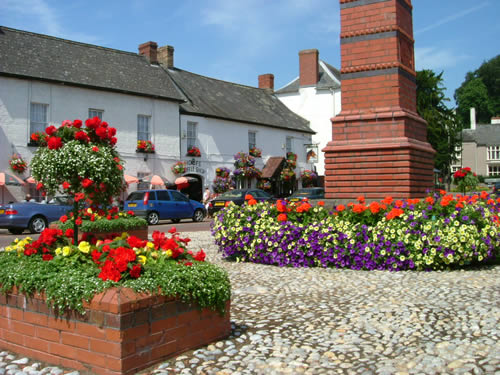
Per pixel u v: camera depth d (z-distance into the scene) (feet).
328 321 16.03
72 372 11.90
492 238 25.80
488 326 14.88
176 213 75.15
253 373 11.83
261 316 16.94
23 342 13.26
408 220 25.26
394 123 30.83
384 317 16.22
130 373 11.48
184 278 13.01
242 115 107.76
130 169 84.79
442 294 19.24
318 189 83.41
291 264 27.73
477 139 249.14
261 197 80.28
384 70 31.40
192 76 110.52
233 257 32.14
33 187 71.87
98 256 13.43
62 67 77.92
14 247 15.71
